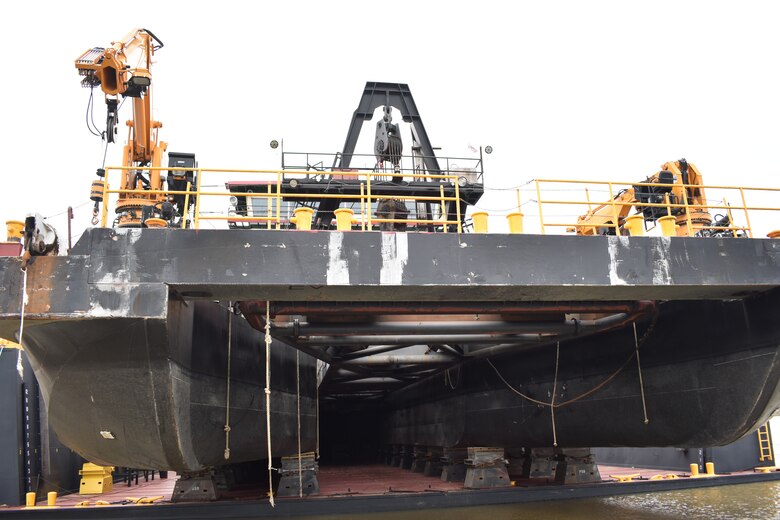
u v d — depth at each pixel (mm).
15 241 10227
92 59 20344
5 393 19859
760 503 17969
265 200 21969
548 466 22875
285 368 18453
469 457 21000
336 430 49812
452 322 14781
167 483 27234
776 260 11219
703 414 13438
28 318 9320
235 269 9734
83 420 11391
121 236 9664
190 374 11508
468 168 22109
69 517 17562
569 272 10523
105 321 9586
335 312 12672
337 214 10680
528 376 18984
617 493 20172
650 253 10844
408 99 22734
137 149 23484
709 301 13172
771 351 11656
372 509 18375
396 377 26922
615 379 15812
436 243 10312
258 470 27141
